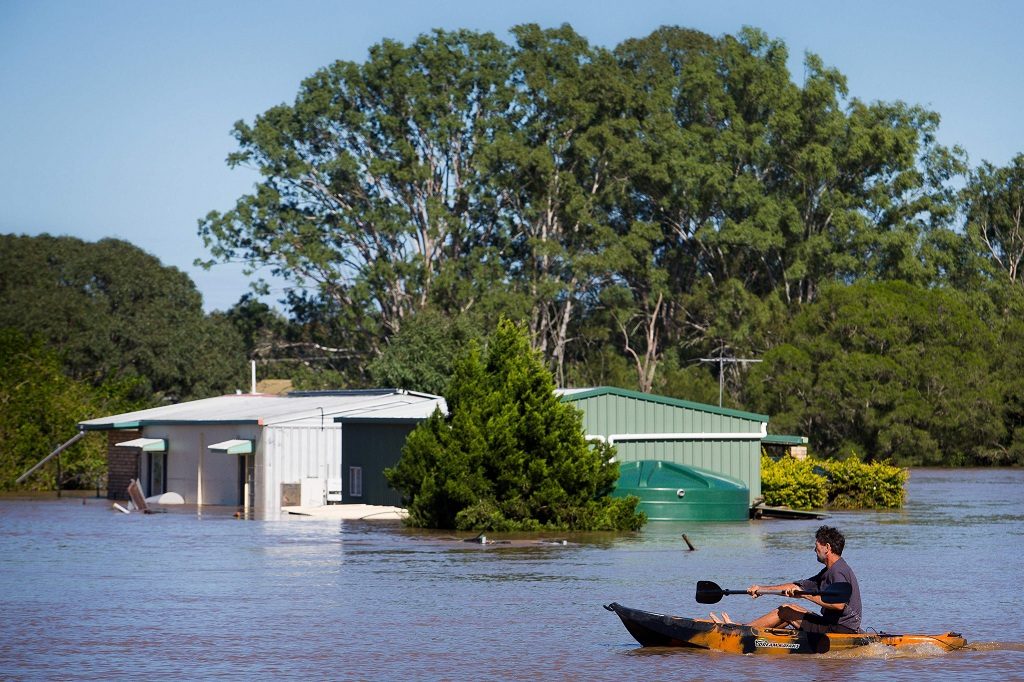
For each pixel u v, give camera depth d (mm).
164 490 63812
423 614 26125
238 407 65375
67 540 42250
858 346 116562
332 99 126500
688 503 48656
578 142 126875
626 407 51250
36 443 74250
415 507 46219
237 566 34562
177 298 143000
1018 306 135375
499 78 128875
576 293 133500
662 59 143875
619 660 21359
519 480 45094
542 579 31453
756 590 22125
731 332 129375
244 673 20359
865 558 36344
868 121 137000
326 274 123625
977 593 29172
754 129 134250
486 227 131750
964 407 114188
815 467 59375
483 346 107375
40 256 143125
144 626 24766
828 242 131125
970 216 157125
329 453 57312
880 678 19922
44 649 22391
